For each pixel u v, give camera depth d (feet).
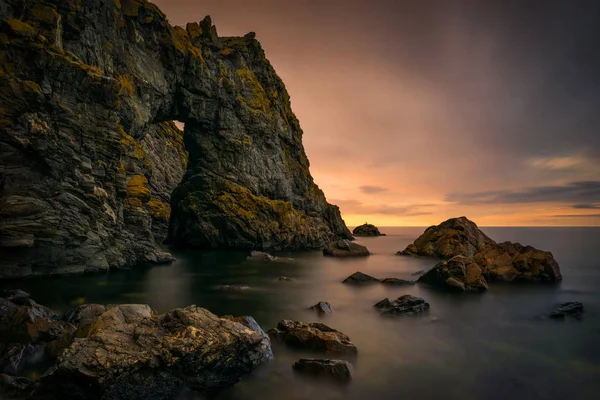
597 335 54.60
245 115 203.41
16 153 77.66
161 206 257.34
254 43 234.38
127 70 135.74
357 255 172.14
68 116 87.30
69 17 100.78
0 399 29.35
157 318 36.63
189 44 176.86
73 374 27.94
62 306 61.21
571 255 173.17
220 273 109.19
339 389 36.29
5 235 74.18
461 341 51.31
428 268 130.93
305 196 249.34
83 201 89.86
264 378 37.29
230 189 190.19
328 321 60.03
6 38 78.95
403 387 37.01
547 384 38.06
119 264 104.73
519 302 75.36
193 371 32.07
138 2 143.54
